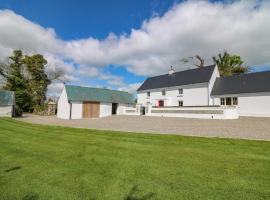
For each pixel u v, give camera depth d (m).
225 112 22.09
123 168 5.76
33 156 7.09
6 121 21.06
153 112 30.27
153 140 9.80
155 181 4.84
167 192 4.28
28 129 14.66
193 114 24.88
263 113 25.98
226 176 5.08
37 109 42.75
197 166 5.84
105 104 35.69
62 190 4.42
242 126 15.31
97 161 6.45
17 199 4.07
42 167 5.90
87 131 13.34
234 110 22.58
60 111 33.81
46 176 5.21
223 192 4.26
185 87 35.16
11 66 43.03
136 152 7.52
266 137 10.38
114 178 5.04
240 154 7.02
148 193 4.25
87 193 4.28
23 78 44.59
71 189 4.46
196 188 4.45
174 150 7.73
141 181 4.84
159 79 42.28
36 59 46.62
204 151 7.50
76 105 32.00
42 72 48.62
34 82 46.88
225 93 29.78
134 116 30.25
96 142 9.52
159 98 39.19
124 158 6.74
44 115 39.25
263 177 4.99
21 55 44.16
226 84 31.55
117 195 4.18
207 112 23.56
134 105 40.47
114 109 37.91
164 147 8.26
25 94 42.53
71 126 17.45
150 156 6.95
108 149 8.06
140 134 11.67
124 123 20.03
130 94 42.09
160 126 16.53
